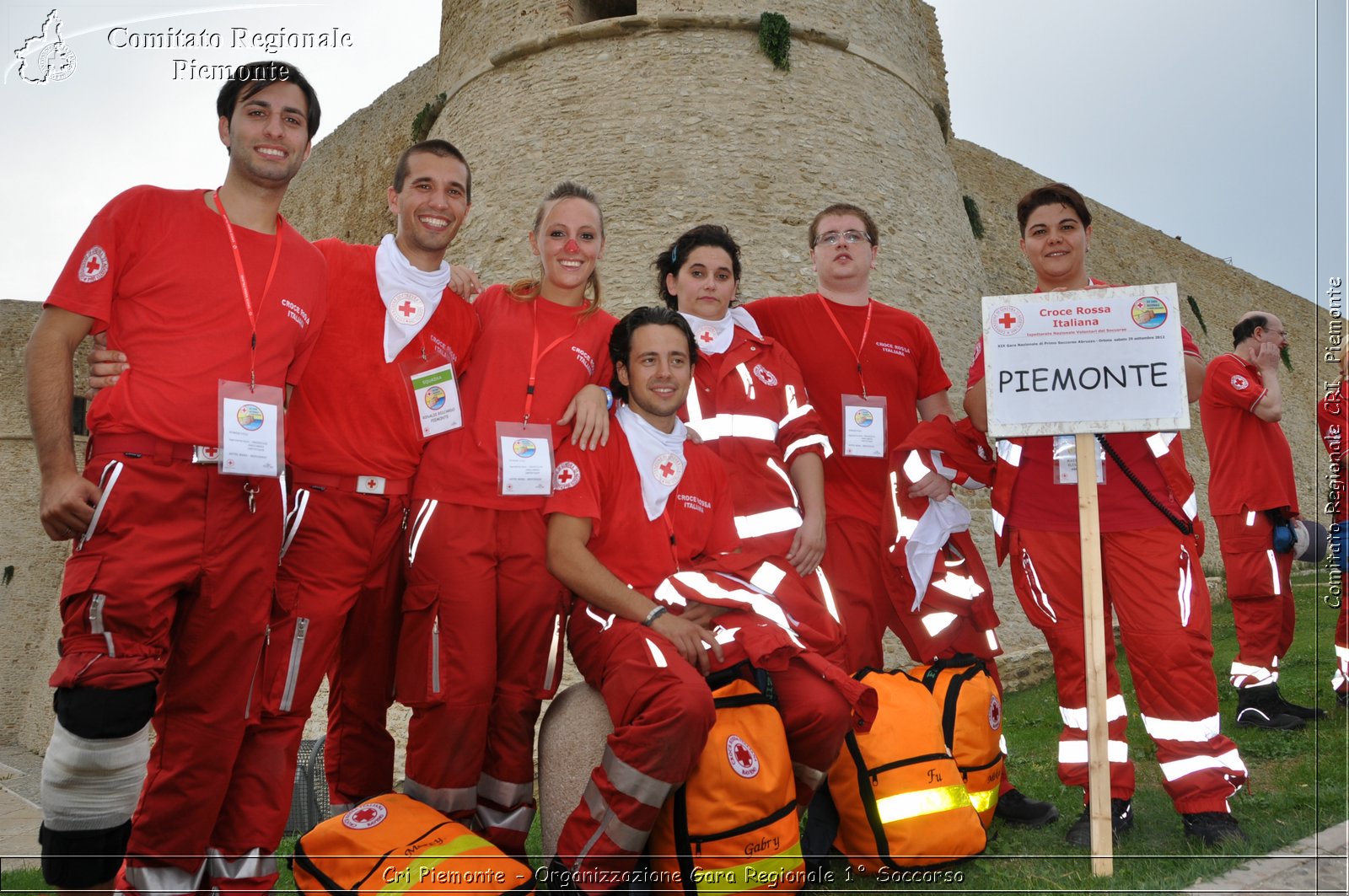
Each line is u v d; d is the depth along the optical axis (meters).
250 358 3.07
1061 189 4.25
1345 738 4.77
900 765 3.43
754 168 11.86
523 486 3.50
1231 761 3.63
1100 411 3.50
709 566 3.57
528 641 3.61
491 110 13.08
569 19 13.07
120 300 3.00
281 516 3.15
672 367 3.53
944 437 4.16
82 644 2.80
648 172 11.76
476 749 3.46
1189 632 3.70
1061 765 3.91
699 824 3.01
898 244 12.51
